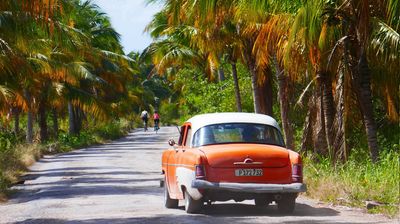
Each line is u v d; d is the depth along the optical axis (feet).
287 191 38.70
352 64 56.29
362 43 52.49
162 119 352.28
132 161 106.42
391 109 63.67
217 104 124.98
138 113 354.54
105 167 94.53
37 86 127.75
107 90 196.85
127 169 90.48
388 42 53.42
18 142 131.23
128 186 66.74
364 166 54.03
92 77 148.15
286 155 39.73
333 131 63.31
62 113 205.67
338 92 59.16
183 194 41.86
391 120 69.26
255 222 35.35
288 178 39.37
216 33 86.74
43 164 105.60
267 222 35.24
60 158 119.65
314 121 70.85
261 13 55.31
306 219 36.47
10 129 172.14
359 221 35.17
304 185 39.04
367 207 40.78
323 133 67.92
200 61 138.41
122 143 172.96
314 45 58.44
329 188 47.93
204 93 129.90
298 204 45.24
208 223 35.29
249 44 87.40
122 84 201.57
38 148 127.85
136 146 153.89
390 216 37.17
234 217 38.19
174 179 43.57
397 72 59.67
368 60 57.88
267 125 42.19
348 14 53.21
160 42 139.64
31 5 48.70
